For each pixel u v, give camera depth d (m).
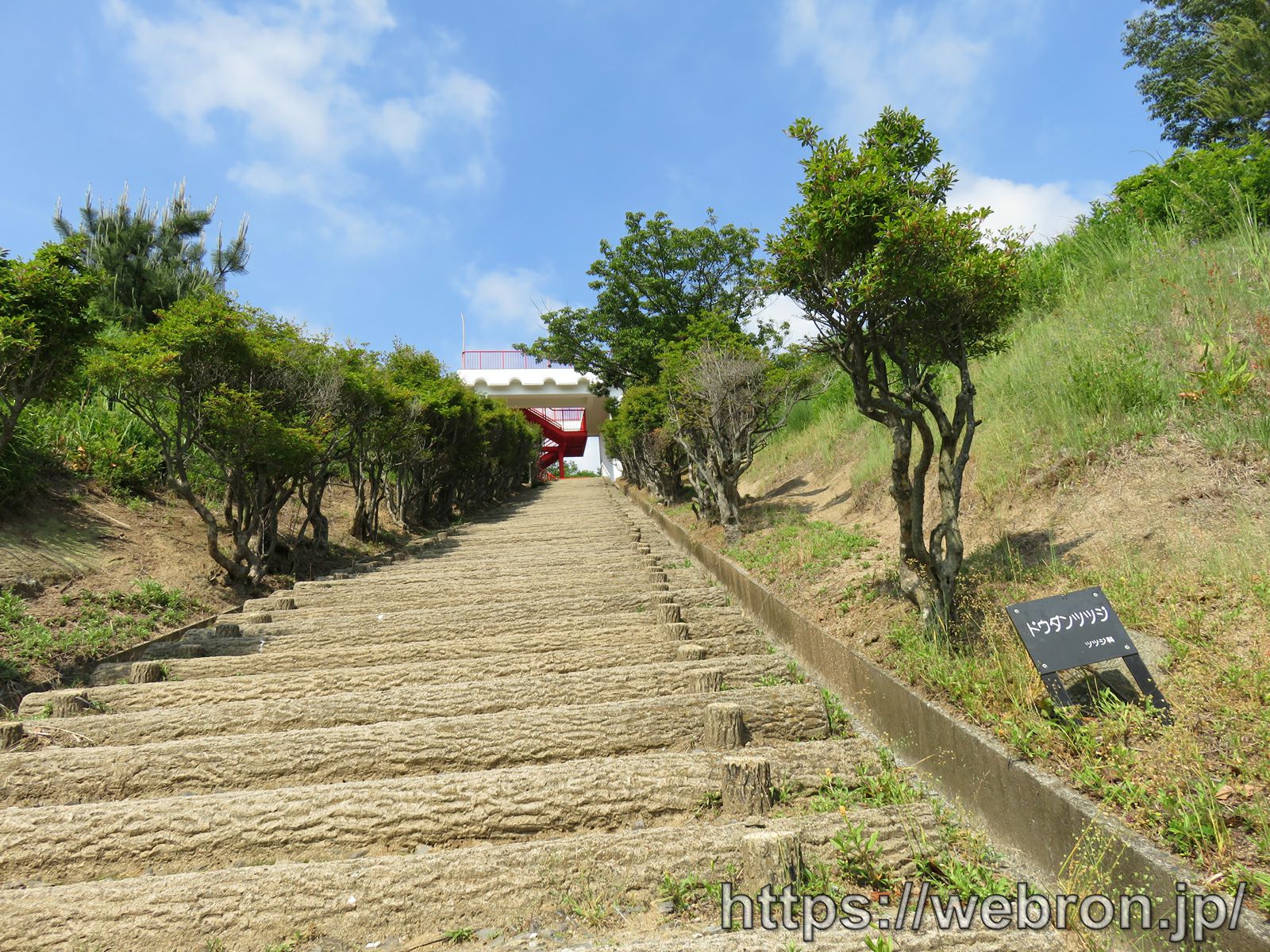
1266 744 2.76
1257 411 4.91
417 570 9.62
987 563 5.01
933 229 4.14
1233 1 14.16
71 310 5.48
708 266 21.03
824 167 4.52
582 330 22.08
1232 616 3.54
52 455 9.14
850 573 6.40
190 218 17.12
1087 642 3.31
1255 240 6.84
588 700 4.81
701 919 2.83
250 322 8.43
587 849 3.06
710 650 5.86
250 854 3.39
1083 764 2.97
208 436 8.02
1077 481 5.38
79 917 2.81
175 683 5.14
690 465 12.16
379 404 11.49
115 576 7.53
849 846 3.04
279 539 9.98
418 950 2.75
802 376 10.84
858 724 4.65
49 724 4.49
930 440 4.61
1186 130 15.32
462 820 3.49
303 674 5.18
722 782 3.60
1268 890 2.21
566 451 46.69
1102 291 7.95
